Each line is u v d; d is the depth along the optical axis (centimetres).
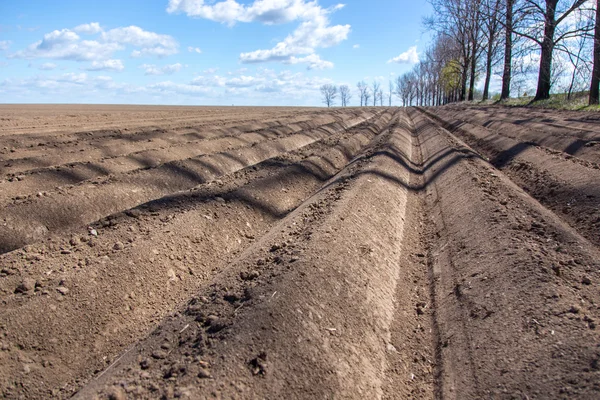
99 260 538
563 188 800
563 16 2181
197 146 1435
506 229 576
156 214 709
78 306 470
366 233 629
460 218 718
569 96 2469
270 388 315
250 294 423
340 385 343
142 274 545
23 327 426
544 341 356
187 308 440
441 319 475
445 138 1612
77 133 1580
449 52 4938
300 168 1115
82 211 747
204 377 313
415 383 388
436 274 584
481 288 479
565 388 302
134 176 928
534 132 1402
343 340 393
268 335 358
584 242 520
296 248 524
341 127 2711
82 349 437
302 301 409
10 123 2162
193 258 625
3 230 635
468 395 346
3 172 1009
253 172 1080
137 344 405
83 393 320
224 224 729
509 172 1091
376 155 1206
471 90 4566
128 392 304
